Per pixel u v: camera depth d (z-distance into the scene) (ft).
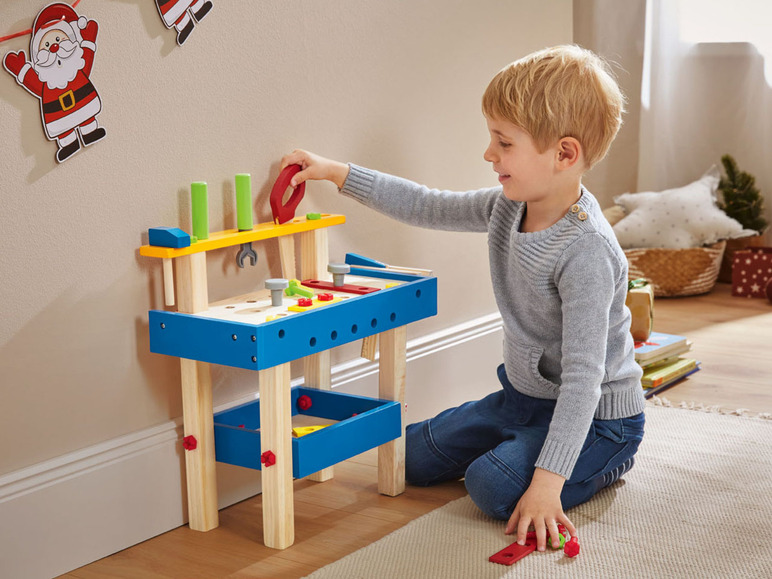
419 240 6.12
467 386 6.59
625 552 4.31
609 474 4.95
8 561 4.00
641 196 10.09
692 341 8.10
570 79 4.43
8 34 3.75
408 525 4.61
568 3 7.16
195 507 4.62
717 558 4.24
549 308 4.70
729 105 10.35
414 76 5.84
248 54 4.76
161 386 4.58
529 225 4.76
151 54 4.29
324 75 5.23
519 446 4.72
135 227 4.34
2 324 3.89
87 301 4.19
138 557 4.37
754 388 6.81
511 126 4.47
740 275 9.68
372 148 5.62
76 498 4.22
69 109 4.00
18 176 3.87
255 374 5.11
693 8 10.29
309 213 5.15
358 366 5.73
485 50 6.39
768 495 4.94
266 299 4.60
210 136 4.63
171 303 4.35
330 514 4.83
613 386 4.86
